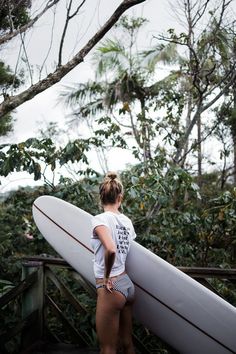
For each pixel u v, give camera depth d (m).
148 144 5.87
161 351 3.71
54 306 3.49
